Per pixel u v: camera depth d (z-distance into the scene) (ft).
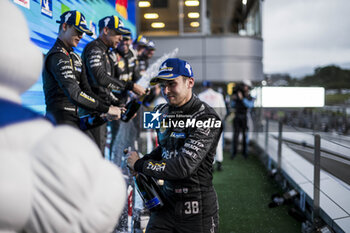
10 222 1.46
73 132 1.69
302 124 25.98
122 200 1.77
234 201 11.49
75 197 1.54
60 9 9.03
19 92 1.69
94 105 6.30
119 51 9.86
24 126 1.63
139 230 6.73
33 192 1.50
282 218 10.00
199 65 30.22
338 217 7.75
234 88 18.86
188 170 4.22
